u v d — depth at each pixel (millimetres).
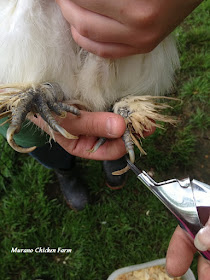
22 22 194
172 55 263
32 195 398
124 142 207
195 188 166
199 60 479
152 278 306
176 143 419
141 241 372
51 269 361
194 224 163
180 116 441
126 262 362
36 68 204
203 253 165
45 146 295
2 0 198
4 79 211
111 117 188
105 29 150
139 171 181
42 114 190
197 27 520
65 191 392
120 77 239
